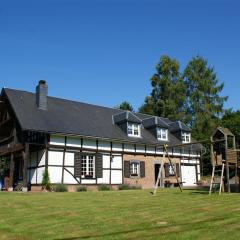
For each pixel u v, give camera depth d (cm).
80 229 756
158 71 5062
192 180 3259
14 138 2505
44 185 2277
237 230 673
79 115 2739
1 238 703
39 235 712
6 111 2702
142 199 1328
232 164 1694
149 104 4997
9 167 2689
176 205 1094
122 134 2811
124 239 643
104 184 2566
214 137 1672
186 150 3262
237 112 4684
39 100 2566
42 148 2389
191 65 5000
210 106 4753
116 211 998
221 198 1267
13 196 1530
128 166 2752
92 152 2553
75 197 1456
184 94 4953
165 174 3017
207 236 634
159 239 627
